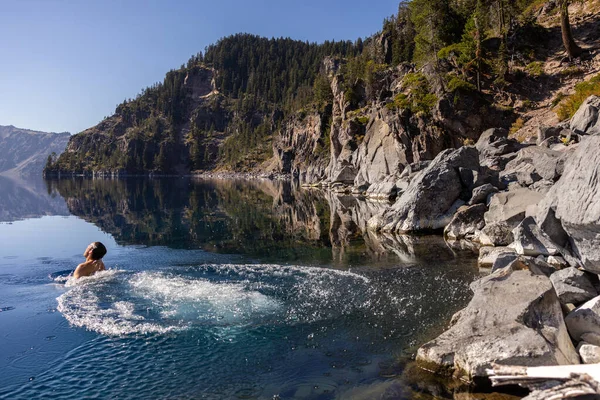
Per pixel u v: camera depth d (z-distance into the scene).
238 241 19.70
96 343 7.79
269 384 6.41
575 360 5.89
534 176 18.67
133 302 9.95
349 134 65.38
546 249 11.16
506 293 7.11
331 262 14.72
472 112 44.44
